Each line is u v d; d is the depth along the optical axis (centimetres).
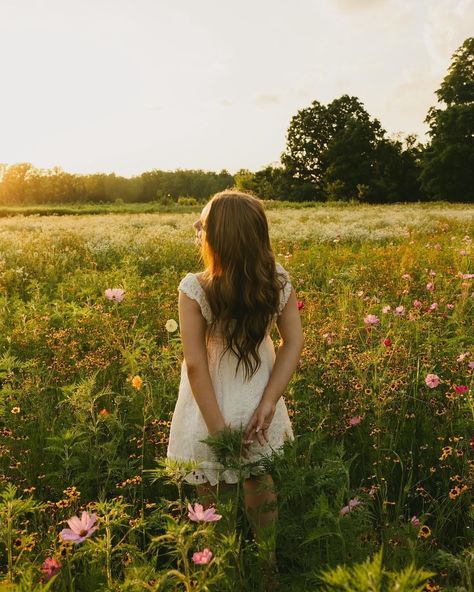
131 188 13412
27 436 328
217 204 225
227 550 170
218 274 222
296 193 7706
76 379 421
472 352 389
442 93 5981
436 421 325
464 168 5719
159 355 442
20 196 12788
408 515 259
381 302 574
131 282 720
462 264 781
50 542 212
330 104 7950
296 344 240
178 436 245
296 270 856
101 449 300
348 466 199
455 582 197
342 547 175
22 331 519
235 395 233
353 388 339
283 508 228
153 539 158
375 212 2617
